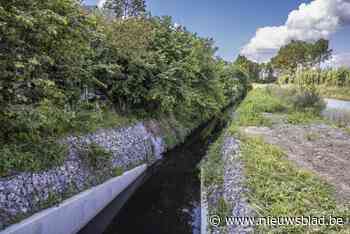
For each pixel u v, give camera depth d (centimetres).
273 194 506
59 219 534
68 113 689
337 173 646
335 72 3519
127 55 1012
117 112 1059
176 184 909
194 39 1606
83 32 582
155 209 740
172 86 1138
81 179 646
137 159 964
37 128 582
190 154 1247
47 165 555
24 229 452
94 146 725
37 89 540
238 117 1453
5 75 458
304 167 677
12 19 431
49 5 486
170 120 1398
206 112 1814
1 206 445
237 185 577
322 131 1110
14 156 500
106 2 2047
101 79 983
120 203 776
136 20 1173
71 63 650
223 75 2584
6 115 499
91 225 648
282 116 1455
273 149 798
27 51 497
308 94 1702
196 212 723
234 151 799
